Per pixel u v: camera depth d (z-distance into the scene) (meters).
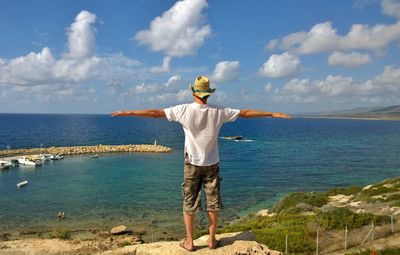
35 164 78.00
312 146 123.44
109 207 43.72
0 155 93.81
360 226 23.14
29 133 182.62
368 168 77.25
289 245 20.17
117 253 6.74
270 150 108.81
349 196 40.34
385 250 18.91
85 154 98.88
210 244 6.40
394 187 39.28
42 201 46.59
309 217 26.83
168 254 6.38
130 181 60.28
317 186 58.44
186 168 6.12
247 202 47.50
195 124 5.80
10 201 46.62
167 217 39.50
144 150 105.62
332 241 21.11
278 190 55.06
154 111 5.73
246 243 6.58
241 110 5.93
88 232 34.09
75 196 49.31
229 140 142.62
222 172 70.06
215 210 6.18
